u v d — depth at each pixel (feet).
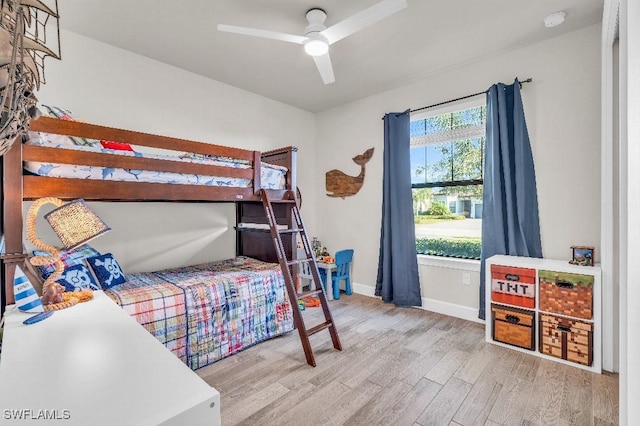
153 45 9.39
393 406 6.24
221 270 9.96
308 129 15.57
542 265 8.33
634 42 3.15
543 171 9.34
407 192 12.04
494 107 9.81
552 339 8.04
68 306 4.93
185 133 11.07
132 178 6.66
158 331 7.26
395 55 10.06
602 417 5.89
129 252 9.92
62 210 4.70
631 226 3.23
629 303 3.29
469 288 10.96
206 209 11.78
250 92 13.07
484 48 9.68
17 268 4.82
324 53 7.62
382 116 13.21
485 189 10.12
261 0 7.35
